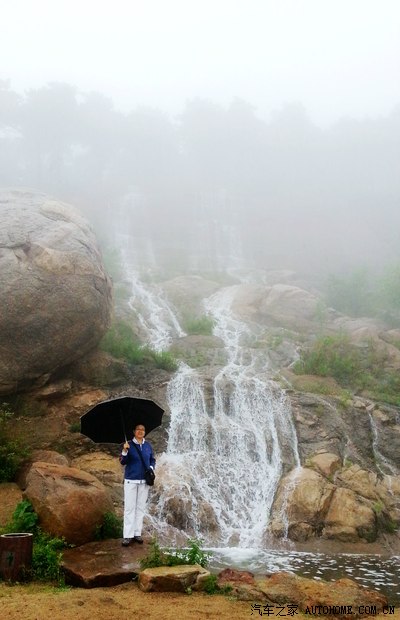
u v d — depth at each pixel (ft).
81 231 54.08
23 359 45.68
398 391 57.57
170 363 56.34
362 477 42.75
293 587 23.66
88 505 29.25
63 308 47.19
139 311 78.33
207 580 23.45
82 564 25.00
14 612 19.29
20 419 45.55
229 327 74.79
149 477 28.60
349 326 75.61
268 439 46.70
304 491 39.83
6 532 28.22
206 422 48.21
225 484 42.19
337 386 56.34
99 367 51.52
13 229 50.24
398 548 36.52
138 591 22.65
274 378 55.77
